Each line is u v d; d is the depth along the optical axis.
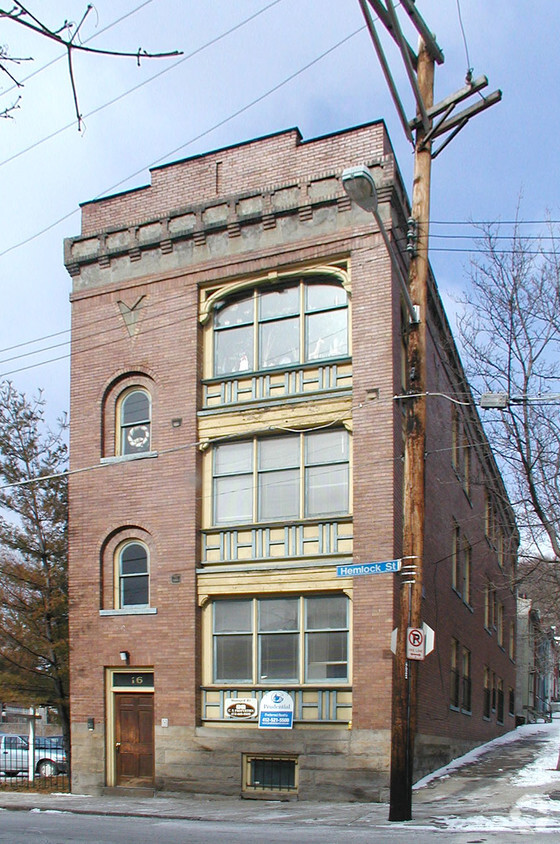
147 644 19.48
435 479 22.91
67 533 23.94
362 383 18.22
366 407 18.08
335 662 17.78
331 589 17.83
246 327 20.14
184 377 20.30
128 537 20.38
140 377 21.02
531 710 50.81
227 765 18.08
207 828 13.41
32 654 22.77
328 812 15.42
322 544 18.20
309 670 17.97
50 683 23.02
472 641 28.16
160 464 20.16
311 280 19.59
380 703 16.86
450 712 23.47
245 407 19.50
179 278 20.78
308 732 17.47
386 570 14.52
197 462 19.78
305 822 14.22
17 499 23.88
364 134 19.16
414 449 14.66
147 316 21.06
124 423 21.14
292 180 19.81
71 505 21.11
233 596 18.95
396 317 18.58
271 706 18.00
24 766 27.17
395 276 18.72
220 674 18.89
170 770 18.62
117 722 19.77
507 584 21.47
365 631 17.25
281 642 18.41
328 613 18.05
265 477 19.16
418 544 14.41
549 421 19.06
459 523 25.20
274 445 19.22
